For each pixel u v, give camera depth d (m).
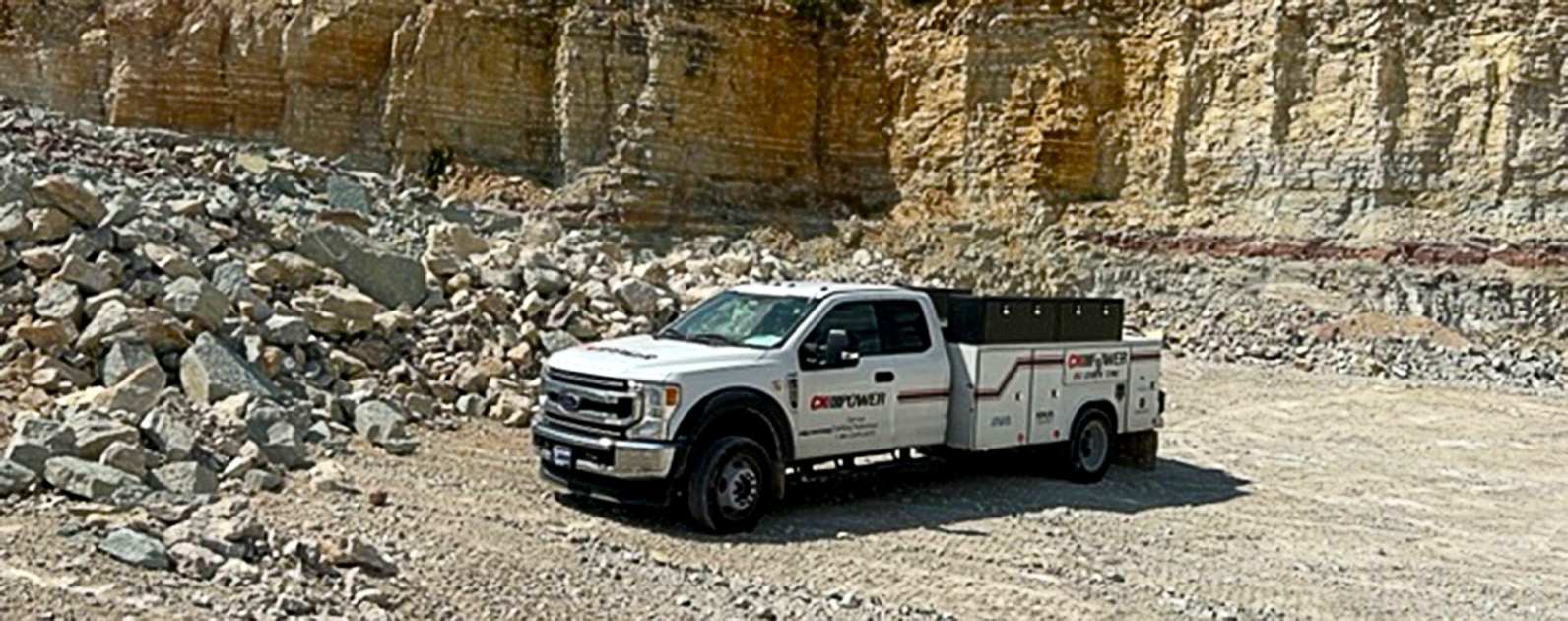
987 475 13.84
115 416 10.04
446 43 38.12
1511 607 9.80
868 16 40.81
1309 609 9.39
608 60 38.00
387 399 12.82
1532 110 31.69
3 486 8.47
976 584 9.46
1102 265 34.75
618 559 9.29
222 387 11.26
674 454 10.10
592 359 10.70
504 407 13.55
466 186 36.84
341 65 38.72
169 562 7.67
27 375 11.12
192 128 39.00
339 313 13.52
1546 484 15.60
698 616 8.12
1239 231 34.22
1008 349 12.75
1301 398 22.56
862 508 11.85
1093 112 37.47
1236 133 35.38
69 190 12.84
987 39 38.72
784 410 10.87
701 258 22.22
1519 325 29.50
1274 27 34.97
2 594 6.82
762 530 10.63
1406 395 23.25
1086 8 37.88
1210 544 11.36
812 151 40.28
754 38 39.34
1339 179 33.47
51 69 40.28
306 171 21.42
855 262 35.84
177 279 12.56
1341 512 13.29
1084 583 9.66
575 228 35.75
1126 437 14.97
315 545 8.24
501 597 8.05
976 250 36.22
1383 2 33.50
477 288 15.45
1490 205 31.66
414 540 9.05
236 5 39.75
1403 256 31.47
